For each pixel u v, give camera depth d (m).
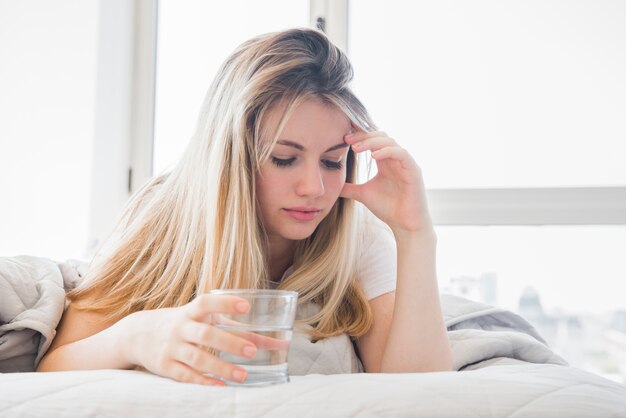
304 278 1.08
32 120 2.19
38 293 1.04
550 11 1.98
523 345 1.05
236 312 0.63
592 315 1.91
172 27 2.31
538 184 1.96
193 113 2.28
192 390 0.59
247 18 2.25
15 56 2.20
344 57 1.03
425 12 2.07
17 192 2.18
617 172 1.92
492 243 1.97
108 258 1.09
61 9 2.20
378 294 1.13
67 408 0.56
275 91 0.95
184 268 1.03
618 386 0.67
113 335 0.79
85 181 2.17
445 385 0.60
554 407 0.57
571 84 1.96
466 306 1.30
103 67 2.21
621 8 1.94
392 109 2.05
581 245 1.92
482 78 2.01
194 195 1.06
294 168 0.97
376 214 1.06
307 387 0.60
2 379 0.63
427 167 2.02
